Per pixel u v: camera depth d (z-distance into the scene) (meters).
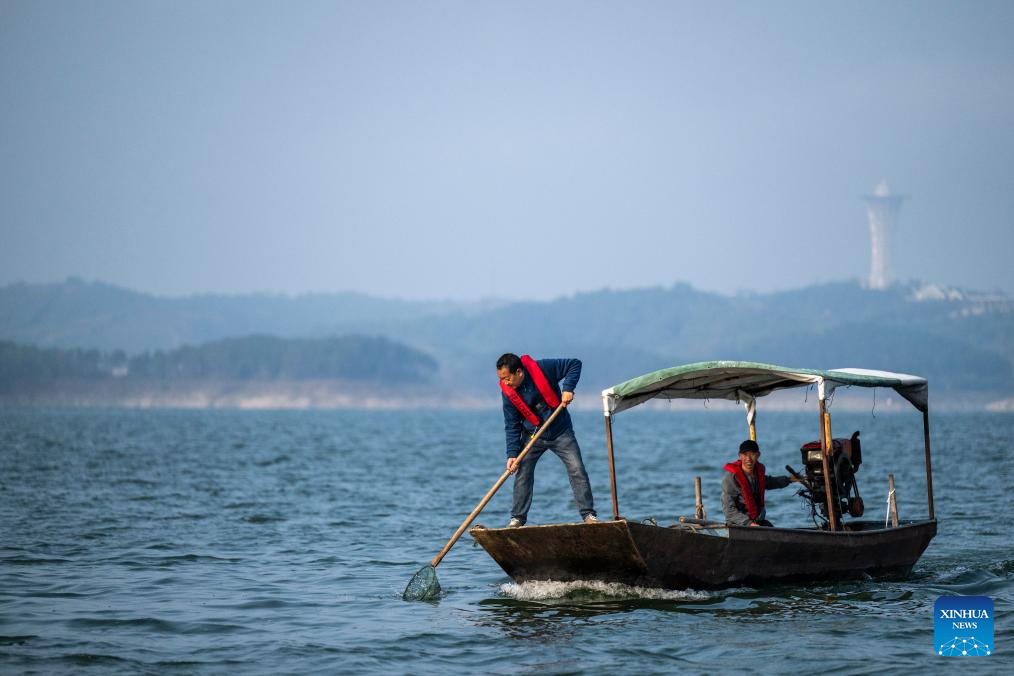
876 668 25.64
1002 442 156.50
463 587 36.31
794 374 34.88
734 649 27.34
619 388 34.03
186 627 30.09
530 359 33.31
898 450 133.25
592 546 31.92
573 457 33.28
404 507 63.38
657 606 32.06
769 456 126.00
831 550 34.88
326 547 46.03
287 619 31.25
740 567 33.41
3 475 83.75
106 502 63.47
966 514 57.53
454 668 26.11
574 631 29.23
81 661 26.34
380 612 32.19
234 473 90.94
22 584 36.12
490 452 138.75
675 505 64.50
